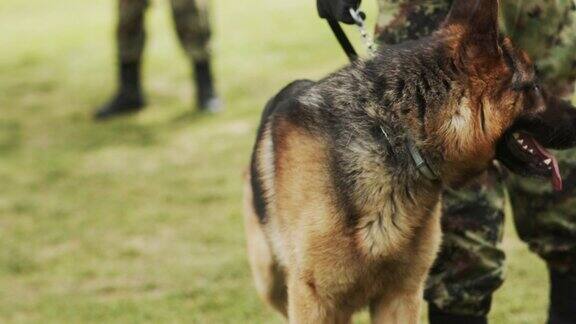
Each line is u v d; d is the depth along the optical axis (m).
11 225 7.90
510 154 3.93
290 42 13.64
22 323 5.97
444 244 4.28
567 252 4.45
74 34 16.48
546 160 3.92
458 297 4.30
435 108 3.77
